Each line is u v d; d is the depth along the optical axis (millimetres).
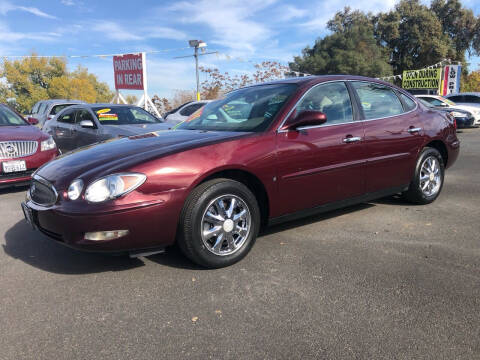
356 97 4043
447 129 4895
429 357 2029
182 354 2104
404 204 4871
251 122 3562
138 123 7883
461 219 4246
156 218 2816
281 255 3373
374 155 4039
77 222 2732
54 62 50656
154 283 2926
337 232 3912
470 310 2449
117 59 18125
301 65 35656
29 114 15461
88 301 2691
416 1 38844
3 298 2762
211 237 3117
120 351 2145
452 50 38156
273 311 2498
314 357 2053
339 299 2621
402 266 3100
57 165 3252
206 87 22406
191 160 2943
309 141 3518
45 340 2258
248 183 3389
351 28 36031
